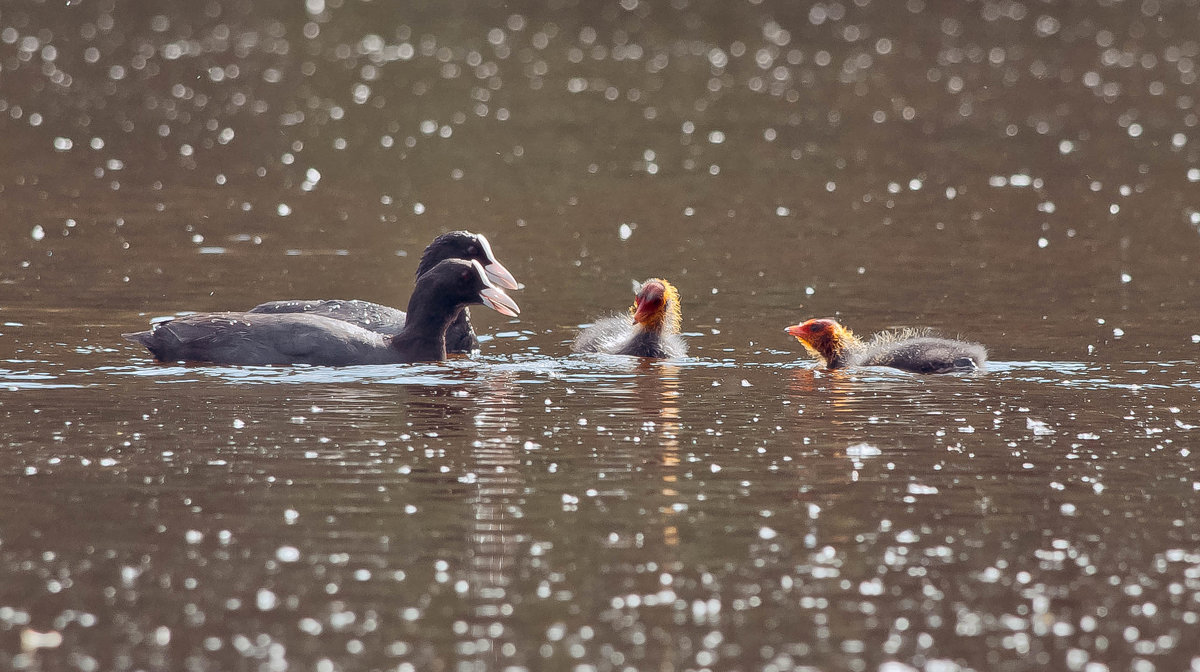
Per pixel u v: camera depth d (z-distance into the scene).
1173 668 8.58
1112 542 10.54
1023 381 15.67
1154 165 35.38
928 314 19.70
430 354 16.64
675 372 16.28
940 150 38.28
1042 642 8.91
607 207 29.72
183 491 11.52
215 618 9.16
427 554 10.23
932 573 9.96
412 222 27.58
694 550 10.35
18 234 25.02
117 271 21.97
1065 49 64.00
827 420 13.97
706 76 55.16
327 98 47.97
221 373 15.60
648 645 8.84
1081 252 24.56
